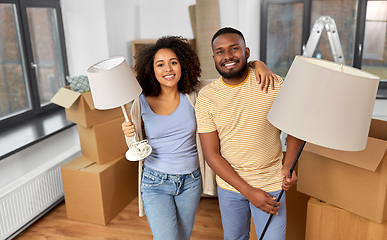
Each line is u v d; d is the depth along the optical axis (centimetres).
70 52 350
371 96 104
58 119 316
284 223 166
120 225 268
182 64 179
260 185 164
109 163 273
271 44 369
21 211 252
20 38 301
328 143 105
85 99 247
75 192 269
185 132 180
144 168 187
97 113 261
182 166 181
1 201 233
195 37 361
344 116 103
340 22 351
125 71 160
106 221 269
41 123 304
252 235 215
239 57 152
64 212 287
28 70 310
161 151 181
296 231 226
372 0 338
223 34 154
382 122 182
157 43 178
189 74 183
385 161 156
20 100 309
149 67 177
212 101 163
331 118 104
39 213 272
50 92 342
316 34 327
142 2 377
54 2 330
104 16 327
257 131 159
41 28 325
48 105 337
